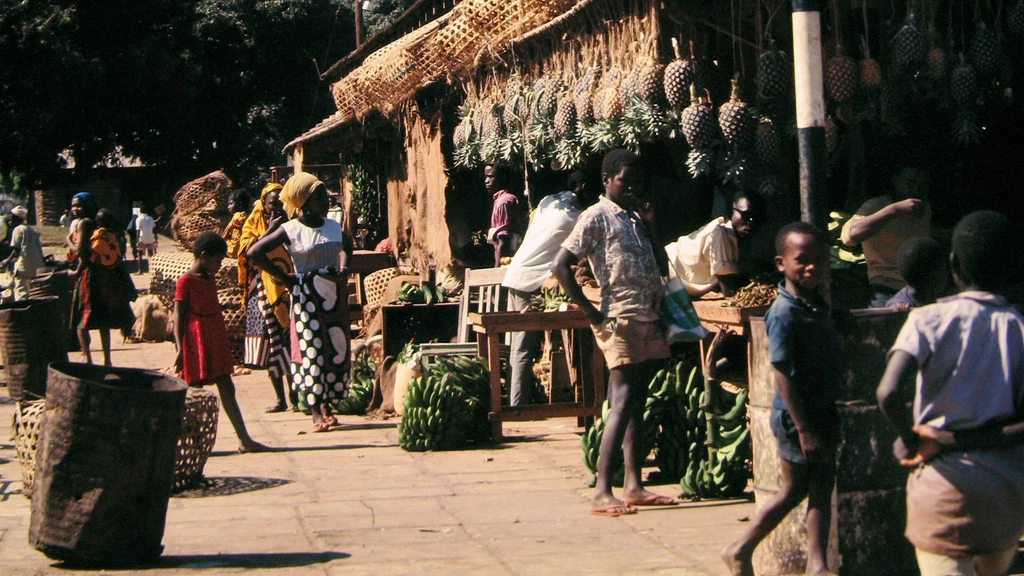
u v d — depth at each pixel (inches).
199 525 239.9
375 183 648.4
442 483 277.7
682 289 243.4
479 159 425.4
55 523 205.0
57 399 205.9
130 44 1204.5
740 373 273.4
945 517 141.0
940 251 184.1
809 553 180.9
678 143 331.6
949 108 272.2
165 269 655.1
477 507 251.1
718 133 263.1
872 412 189.0
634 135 279.1
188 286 317.1
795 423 173.2
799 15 188.9
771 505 180.2
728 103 255.4
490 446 326.0
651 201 338.3
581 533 226.5
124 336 660.7
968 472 139.8
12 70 1128.2
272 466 304.8
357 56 789.2
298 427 371.6
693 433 265.4
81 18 1171.3
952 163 308.0
